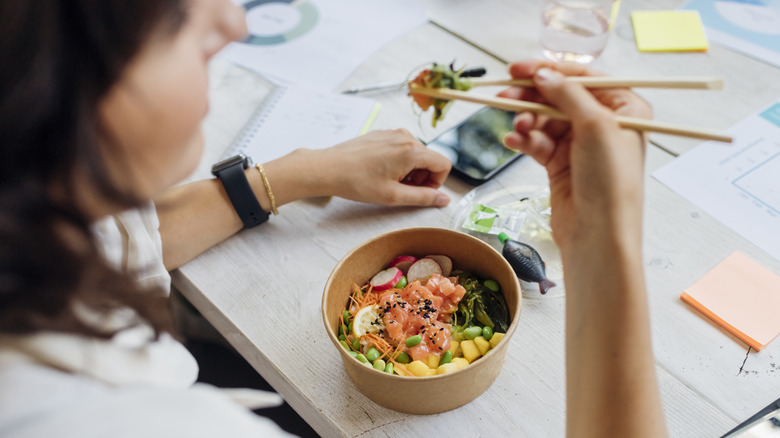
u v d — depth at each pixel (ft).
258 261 2.67
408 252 2.46
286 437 1.47
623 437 1.50
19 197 1.16
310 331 2.40
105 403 1.28
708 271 2.49
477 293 2.30
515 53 3.63
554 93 1.62
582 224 1.63
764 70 3.40
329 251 2.69
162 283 2.35
